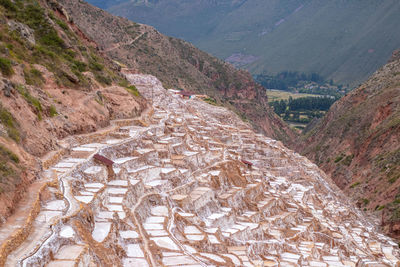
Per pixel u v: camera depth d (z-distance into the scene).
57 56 90.56
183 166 83.62
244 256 65.88
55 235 38.34
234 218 80.69
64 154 62.81
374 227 137.38
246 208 89.56
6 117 52.31
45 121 64.00
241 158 119.50
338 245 97.69
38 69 77.88
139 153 75.94
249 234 76.50
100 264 40.44
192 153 92.44
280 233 85.31
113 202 57.06
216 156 103.44
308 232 95.44
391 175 160.75
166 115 123.62
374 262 92.06
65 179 52.44
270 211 96.25
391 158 168.38
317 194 134.75
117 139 79.06
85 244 40.06
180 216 65.38
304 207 109.88
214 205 79.62
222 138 134.25
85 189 53.97
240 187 94.25
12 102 56.44
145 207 62.97
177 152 91.81
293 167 142.38
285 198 109.62
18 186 43.34
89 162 61.62
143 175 71.31
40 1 110.50
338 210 130.38
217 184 87.00
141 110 111.25
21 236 36.66
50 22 101.38
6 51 71.75
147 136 88.19
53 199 46.91
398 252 111.06
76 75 89.38
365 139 197.12
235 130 153.88
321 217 113.56
